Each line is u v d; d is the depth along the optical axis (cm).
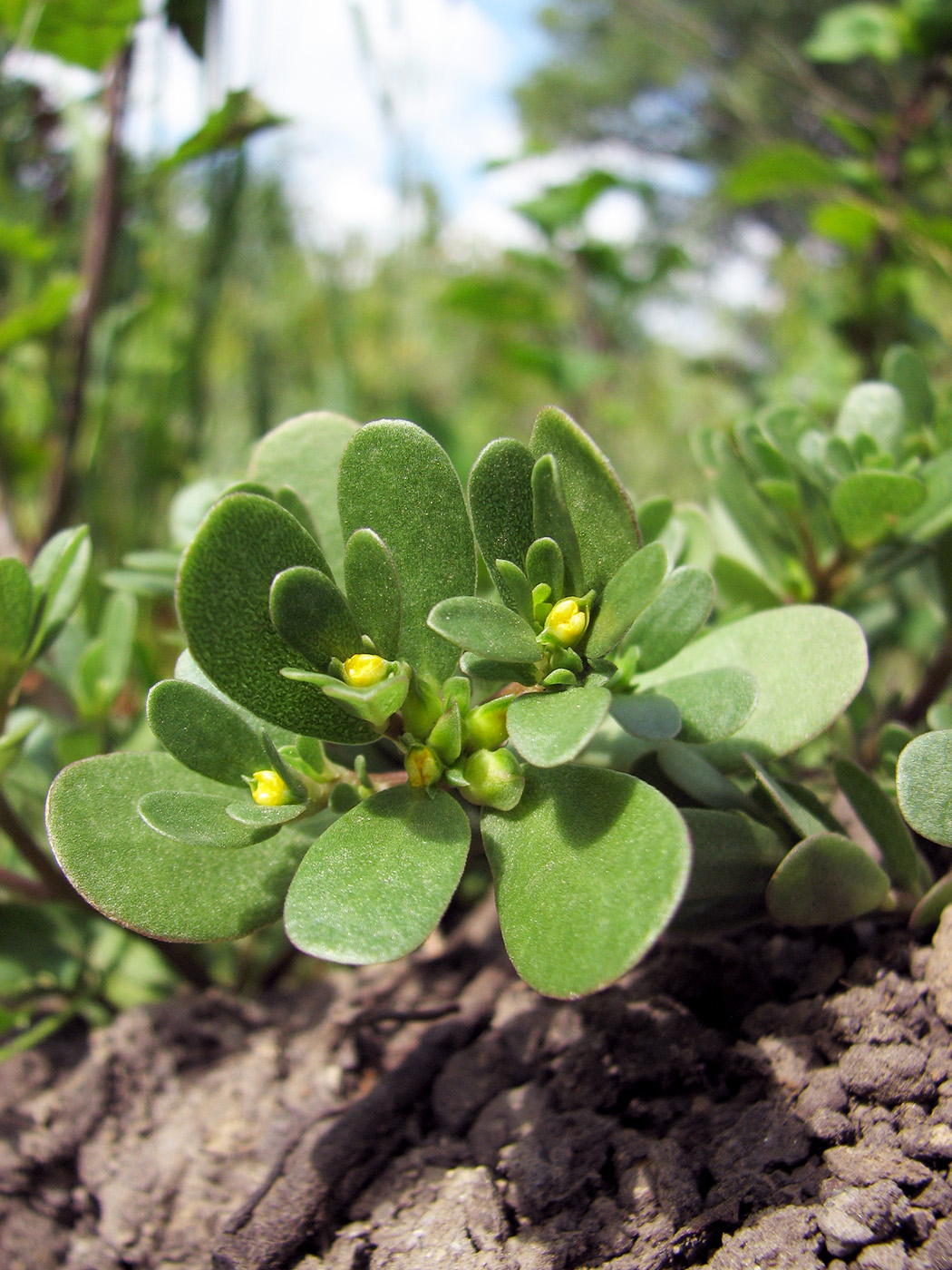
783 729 11
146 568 15
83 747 15
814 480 14
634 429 43
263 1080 14
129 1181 13
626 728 9
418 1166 13
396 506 10
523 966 9
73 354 22
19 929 16
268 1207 12
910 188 28
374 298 36
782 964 13
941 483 13
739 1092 12
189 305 27
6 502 22
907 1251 10
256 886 10
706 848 11
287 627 9
